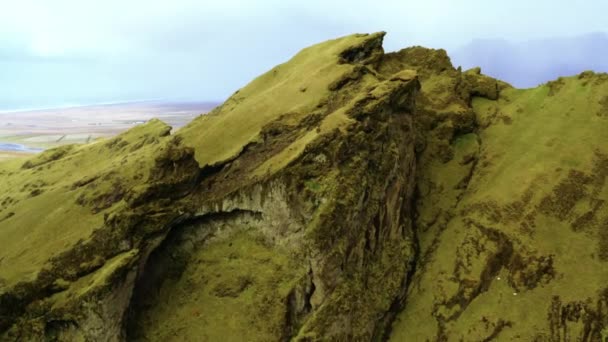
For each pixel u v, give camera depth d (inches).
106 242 1636.3
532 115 2418.8
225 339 1496.1
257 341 1473.9
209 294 1626.5
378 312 1691.7
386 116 1923.0
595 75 2345.0
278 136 2046.0
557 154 2066.9
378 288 1738.4
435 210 2167.8
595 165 1936.5
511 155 2235.5
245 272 1641.2
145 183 1765.5
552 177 1961.1
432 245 2022.6
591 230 1760.6
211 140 2287.2
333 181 1642.5
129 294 1544.0
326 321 1503.4
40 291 1550.2
